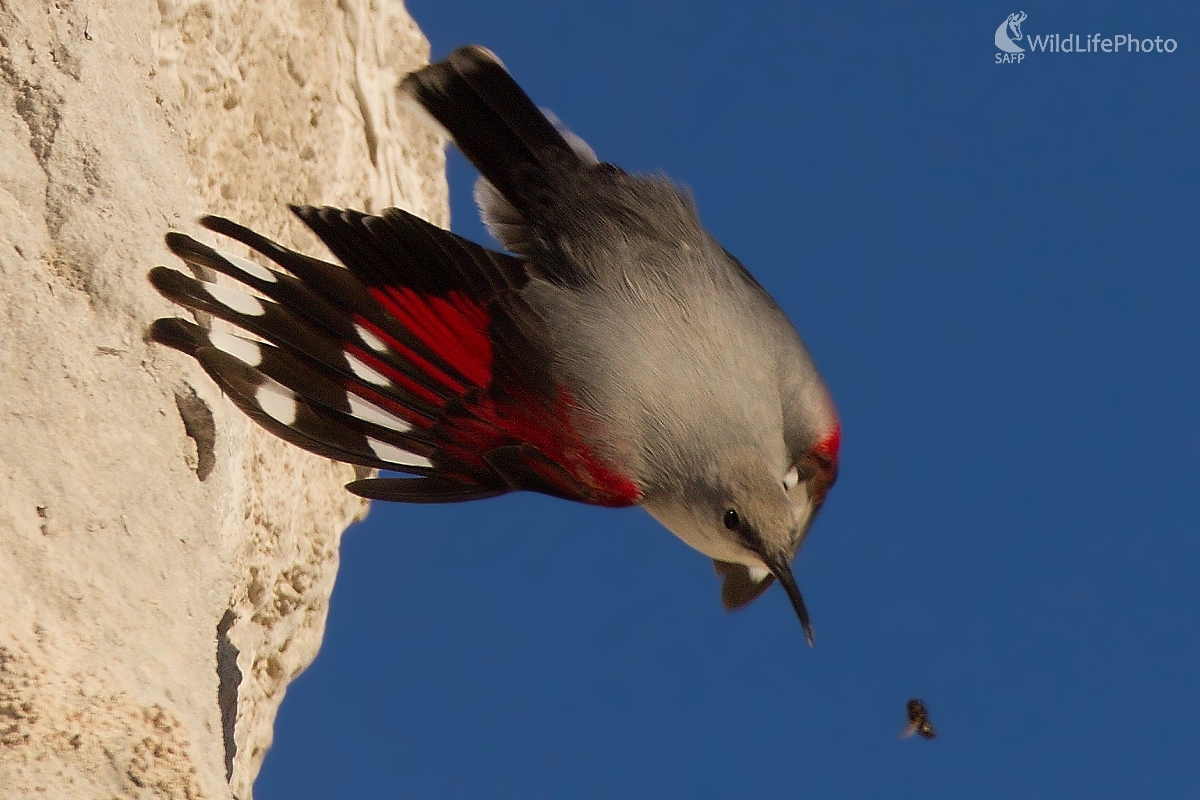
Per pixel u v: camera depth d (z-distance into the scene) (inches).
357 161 444.1
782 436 318.0
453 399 302.0
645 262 312.2
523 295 307.6
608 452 303.9
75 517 270.1
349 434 292.7
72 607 261.9
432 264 301.6
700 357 307.3
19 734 233.6
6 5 290.5
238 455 315.6
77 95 290.5
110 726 242.5
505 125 327.3
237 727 358.6
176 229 298.7
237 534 324.8
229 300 281.6
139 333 286.2
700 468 305.9
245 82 387.2
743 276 331.6
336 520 415.5
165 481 284.0
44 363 275.4
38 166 285.6
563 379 303.0
